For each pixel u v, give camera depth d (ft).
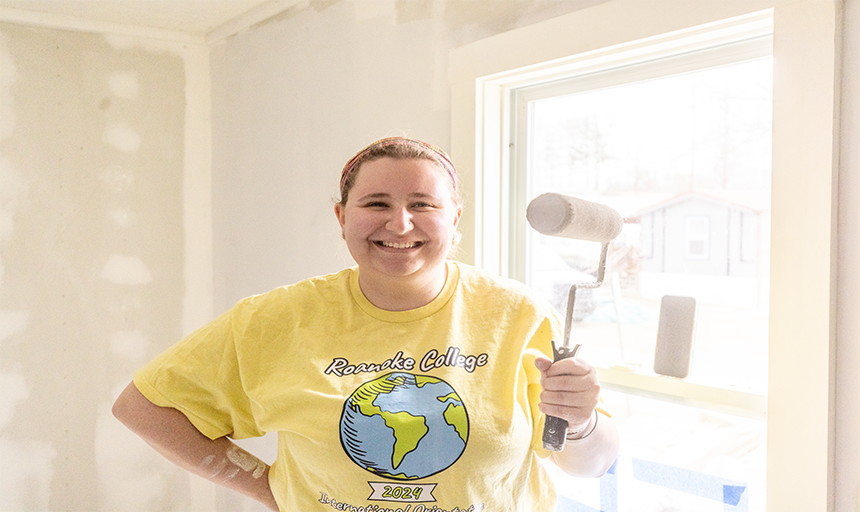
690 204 4.26
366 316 3.15
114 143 8.04
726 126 4.03
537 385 3.24
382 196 2.96
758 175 3.90
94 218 7.98
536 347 3.26
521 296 3.27
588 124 4.82
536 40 4.43
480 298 3.26
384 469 2.87
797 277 3.27
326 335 3.15
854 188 3.14
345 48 6.21
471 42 4.96
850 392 3.19
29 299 7.66
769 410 3.40
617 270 4.73
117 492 8.26
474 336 3.13
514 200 5.28
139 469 8.38
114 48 7.95
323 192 6.58
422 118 5.43
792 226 3.28
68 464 7.98
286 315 3.27
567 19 4.23
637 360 4.65
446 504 2.90
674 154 4.32
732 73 3.99
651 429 4.50
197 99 8.54
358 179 3.07
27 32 7.45
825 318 3.17
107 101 7.95
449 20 5.16
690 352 4.25
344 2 6.18
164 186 8.40
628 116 4.57
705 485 4.20
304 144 6.84
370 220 2.96
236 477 3.62
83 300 7.97
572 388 2.70
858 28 3.10
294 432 3.05
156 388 3.40
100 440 8.16
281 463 3.38
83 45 7.77
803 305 3.25
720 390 4.05
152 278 8.40
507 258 5.30
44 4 7.15
